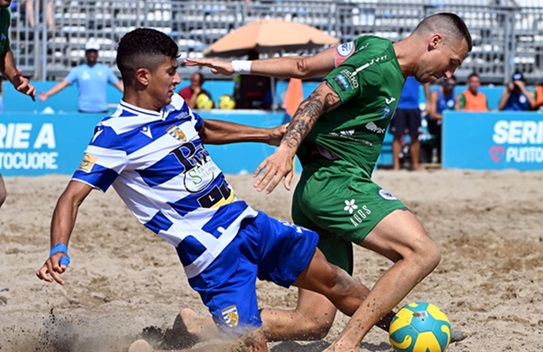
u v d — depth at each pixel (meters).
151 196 4.55
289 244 4.84
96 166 4.43
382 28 20.80
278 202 13.07
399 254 4.88
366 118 5.04
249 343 4.61
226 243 4.60
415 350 4.92
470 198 13.72
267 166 4.53
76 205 4.41
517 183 15.48
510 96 18.56
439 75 5.13
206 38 20.45
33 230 10.40
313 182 5.10
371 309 4.80
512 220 11.59
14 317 6.33
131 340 5.59
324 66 5.32
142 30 4.55
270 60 5.44
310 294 5.35
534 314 6.58
